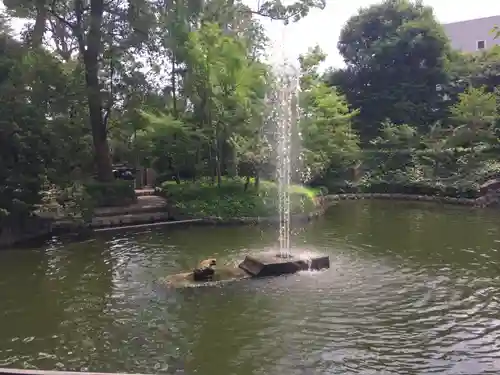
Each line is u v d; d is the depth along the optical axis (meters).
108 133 24.80
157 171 27.17
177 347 7.00
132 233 15.99
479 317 8.07
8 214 13.40
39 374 4.93
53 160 14.98
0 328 7.75
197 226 17.28
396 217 18.94
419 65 35.78
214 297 9.05
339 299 8.91
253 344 7.07
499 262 11.57
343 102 29.94
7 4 18.34
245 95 19.91
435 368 6.33
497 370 6.27
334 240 14.32
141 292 9.46
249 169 20.88
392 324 7.77
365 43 38.84
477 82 34.72
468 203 22.56
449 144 26.34
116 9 20.50
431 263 11.48
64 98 16.50
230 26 26.16
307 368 6.35
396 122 35.19
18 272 11.09
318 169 24.38
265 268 10.34
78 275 10.78
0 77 14.58
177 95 23.00
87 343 7.17
